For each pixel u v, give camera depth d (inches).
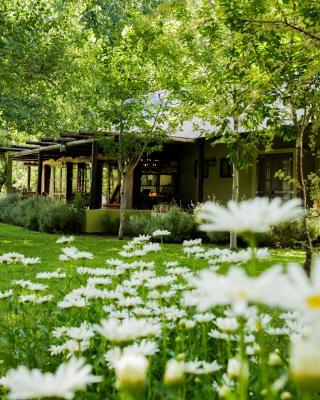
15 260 149.0
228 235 503.2
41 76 610.2
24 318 145.2
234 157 277.1
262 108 270.7
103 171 845.2
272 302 27.5
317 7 241.1
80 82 597.6
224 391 59.7
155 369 99.2
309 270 271.4
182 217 528.7
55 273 145.2
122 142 528.7
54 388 31.9
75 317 133.7
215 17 295.3
